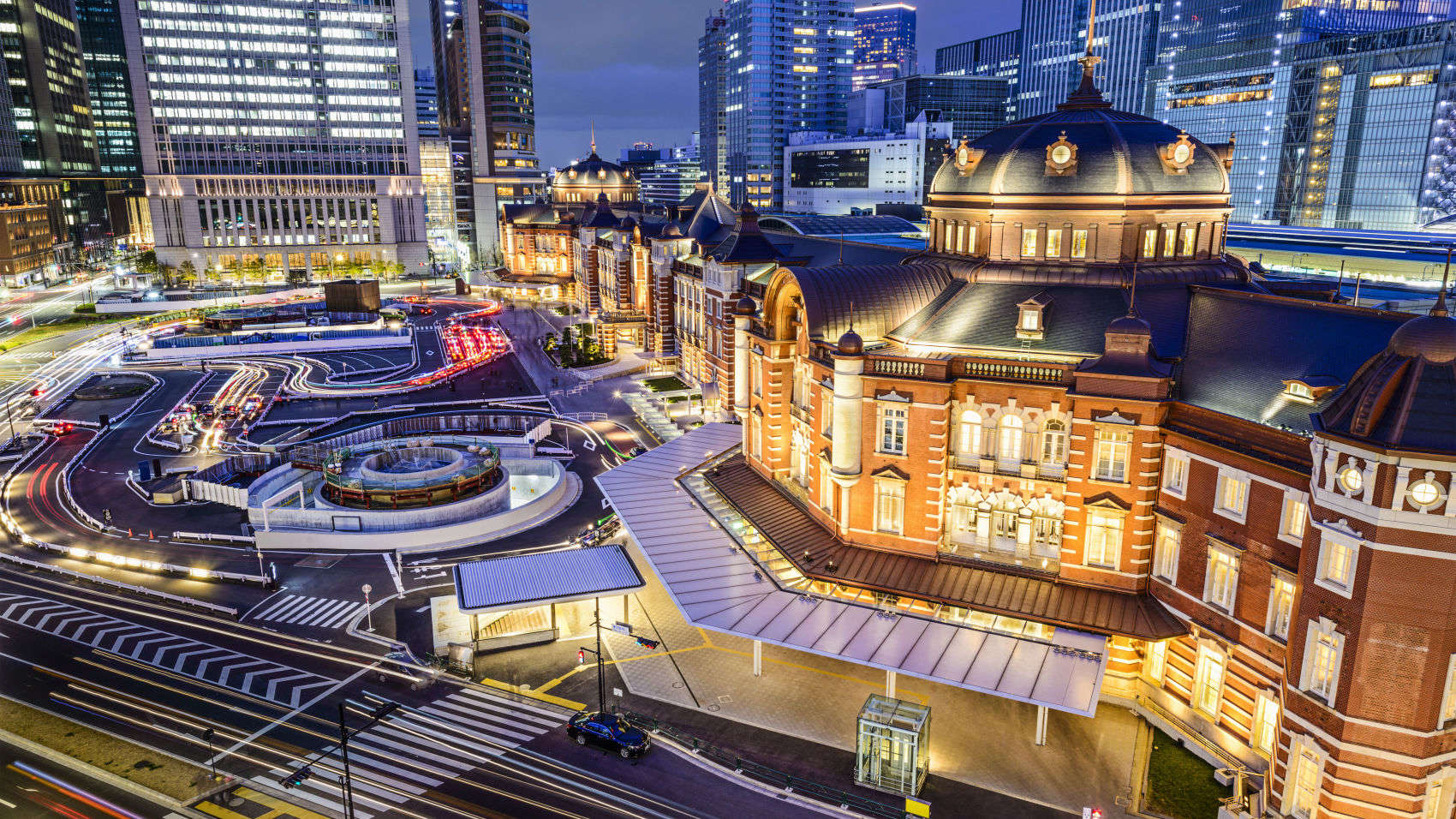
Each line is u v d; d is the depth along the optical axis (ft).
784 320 214.90
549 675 176.14
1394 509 109.09
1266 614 137.39
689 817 135.54
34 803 139.03
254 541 239.09
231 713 163.84
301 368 453.58
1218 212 191.72
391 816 136.26
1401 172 603.26
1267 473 135.13
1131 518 157.07
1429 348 109.60
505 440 305.12
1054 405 164.66
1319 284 197.67
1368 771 116.88
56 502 270.87
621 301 468.75
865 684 171.83
